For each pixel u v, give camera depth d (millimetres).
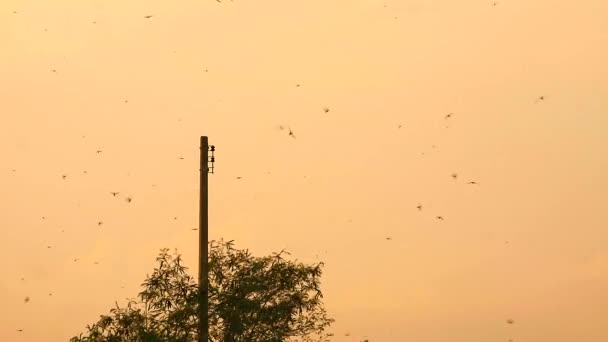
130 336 82812
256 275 84562
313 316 85375
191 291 83812
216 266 85000
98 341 82938
